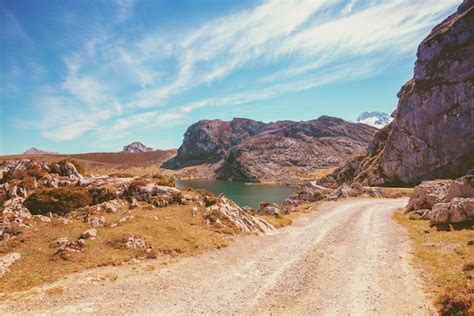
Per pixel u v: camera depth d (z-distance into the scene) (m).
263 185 193.50
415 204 46.91
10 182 47.25
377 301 18.20
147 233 29.34
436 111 105.69
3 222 30.30
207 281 21.52
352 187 80.06
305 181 195.62
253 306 18.02
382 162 120.31
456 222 33.59
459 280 19.42
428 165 106.50
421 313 16.52
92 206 38.34
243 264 25.31
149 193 42.94
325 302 18.39
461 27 106.00
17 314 16.31
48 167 52.50
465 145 99.31
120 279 21.00
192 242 28.95
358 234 35.00
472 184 38.47
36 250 24.69
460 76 102.44
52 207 39.62
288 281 21.64
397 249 28.42
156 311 17.19
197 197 43.34
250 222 38.12
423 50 115.00
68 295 18.47
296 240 33.56
